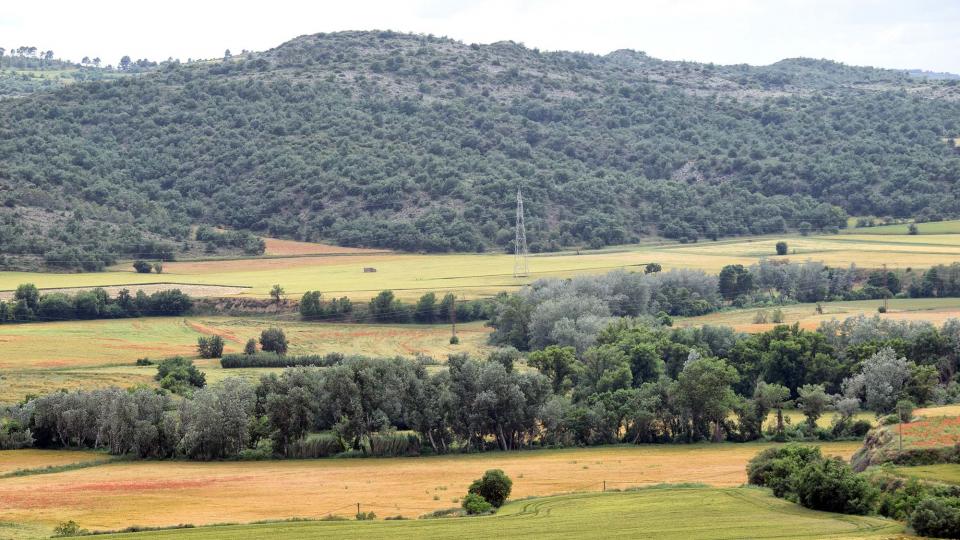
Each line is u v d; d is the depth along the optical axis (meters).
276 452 149.88
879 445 119.50
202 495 121.00
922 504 94.44
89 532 101.25
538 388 156.75
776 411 170.62
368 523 103.19
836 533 94.12
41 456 148.12
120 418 148.00
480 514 107.69
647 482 125.19
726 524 98.94
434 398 154.75
